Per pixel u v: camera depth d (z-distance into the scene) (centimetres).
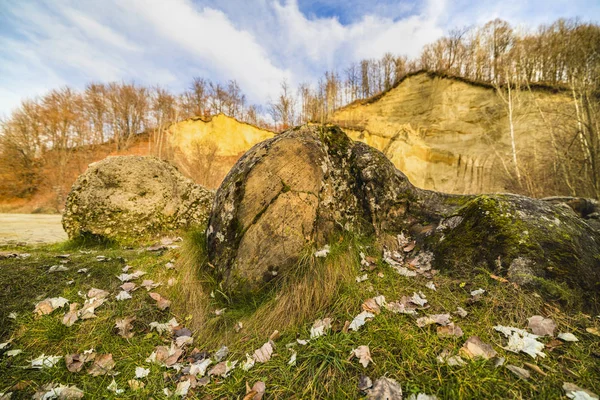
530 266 166
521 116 1636
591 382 105
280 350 148
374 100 2447
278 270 191
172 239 393
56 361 147
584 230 200
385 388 111
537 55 1888
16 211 2041
